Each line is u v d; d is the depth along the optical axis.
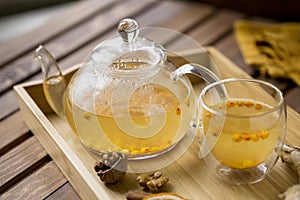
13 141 0.68
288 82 0.80
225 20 0.97
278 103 0.55
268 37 0.88
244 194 0.55
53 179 0.60
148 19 0.98
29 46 0.91
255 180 0.56
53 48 0.90
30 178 0.61
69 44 0.91
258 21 0.98
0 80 0.82
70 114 0.60
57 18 0.99
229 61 0.74
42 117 0.64
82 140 0.60
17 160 0.64
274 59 0.84
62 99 0.67
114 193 0.55
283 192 0.55
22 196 0.58
